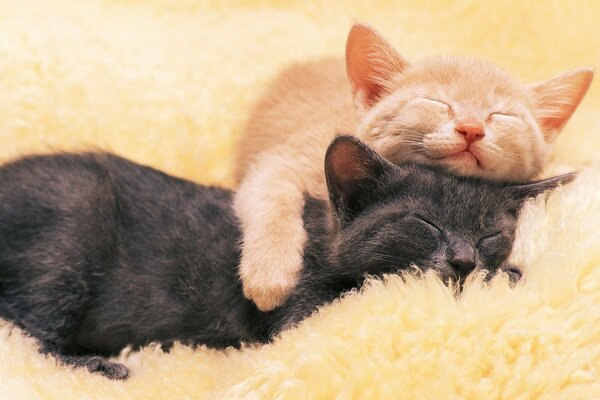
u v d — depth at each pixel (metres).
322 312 0.49
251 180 0.58
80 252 0.53
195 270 0.54
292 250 0.53
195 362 0.51
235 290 0.53
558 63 0.72
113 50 0.70
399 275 0.49
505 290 0.47
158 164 0.67
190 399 0.48
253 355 0.48
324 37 0.74
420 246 0.49
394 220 0.49
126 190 0.55
